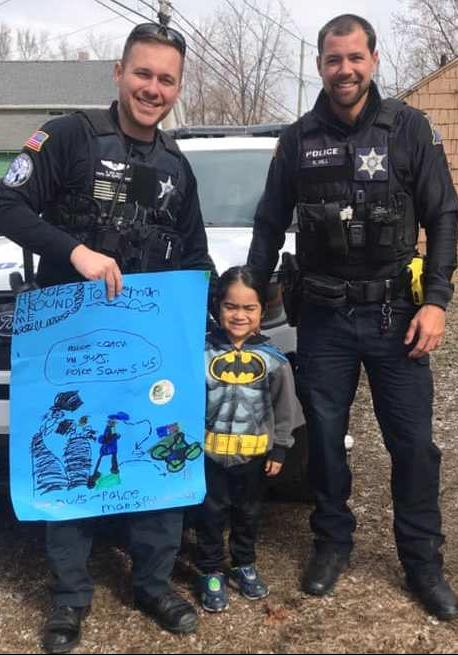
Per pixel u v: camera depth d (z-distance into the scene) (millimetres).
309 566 3211
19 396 2867
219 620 2951
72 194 2814
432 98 10852
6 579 3299
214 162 4992
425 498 3072
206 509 3053
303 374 3182
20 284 3141
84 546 2953
